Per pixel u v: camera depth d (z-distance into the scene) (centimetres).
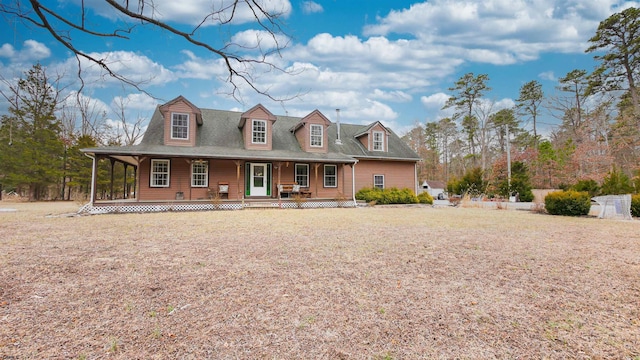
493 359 198
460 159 4231
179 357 198
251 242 578
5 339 219
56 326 240
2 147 1939
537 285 345
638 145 2136
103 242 573
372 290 325
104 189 2058
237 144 1523
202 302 291
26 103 1917
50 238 612
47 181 1992
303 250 511
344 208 1441
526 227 812
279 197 1435
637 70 2161
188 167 1386
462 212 1262
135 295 308
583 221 970
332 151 1717
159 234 666
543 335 231
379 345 215
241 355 201
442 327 243
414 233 692
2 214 1073
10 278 356
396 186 1869
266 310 274
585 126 2383
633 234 701
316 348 211
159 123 1503
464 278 368
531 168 2606
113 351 204
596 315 267
